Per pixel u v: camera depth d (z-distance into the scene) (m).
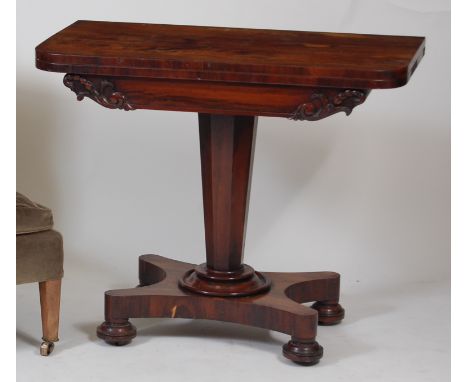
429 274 4.04
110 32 3.32
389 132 3.98
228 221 3.36
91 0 3.99
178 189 4.08
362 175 4.01
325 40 3.28
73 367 3.17
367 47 3.19
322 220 4.05
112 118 4.04
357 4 3.93
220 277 3.38
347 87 2.91
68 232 4.11
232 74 2.95
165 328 3.48
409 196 4.02
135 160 4.07
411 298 3.82
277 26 3.96
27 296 3.70
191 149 4.04
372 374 3.17
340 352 3.32
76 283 3.87
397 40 3.30
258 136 4.01
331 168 4.02
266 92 2.98
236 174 3.32
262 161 4.03
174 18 3.99
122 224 4.11
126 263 4.06
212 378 3.12
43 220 3.15
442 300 3.80
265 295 3.36
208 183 3.35
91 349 3.30
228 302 3.31
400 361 3.27
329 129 3.99
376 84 2.89
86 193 4.09
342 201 4.04
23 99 4.04
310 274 3.56
